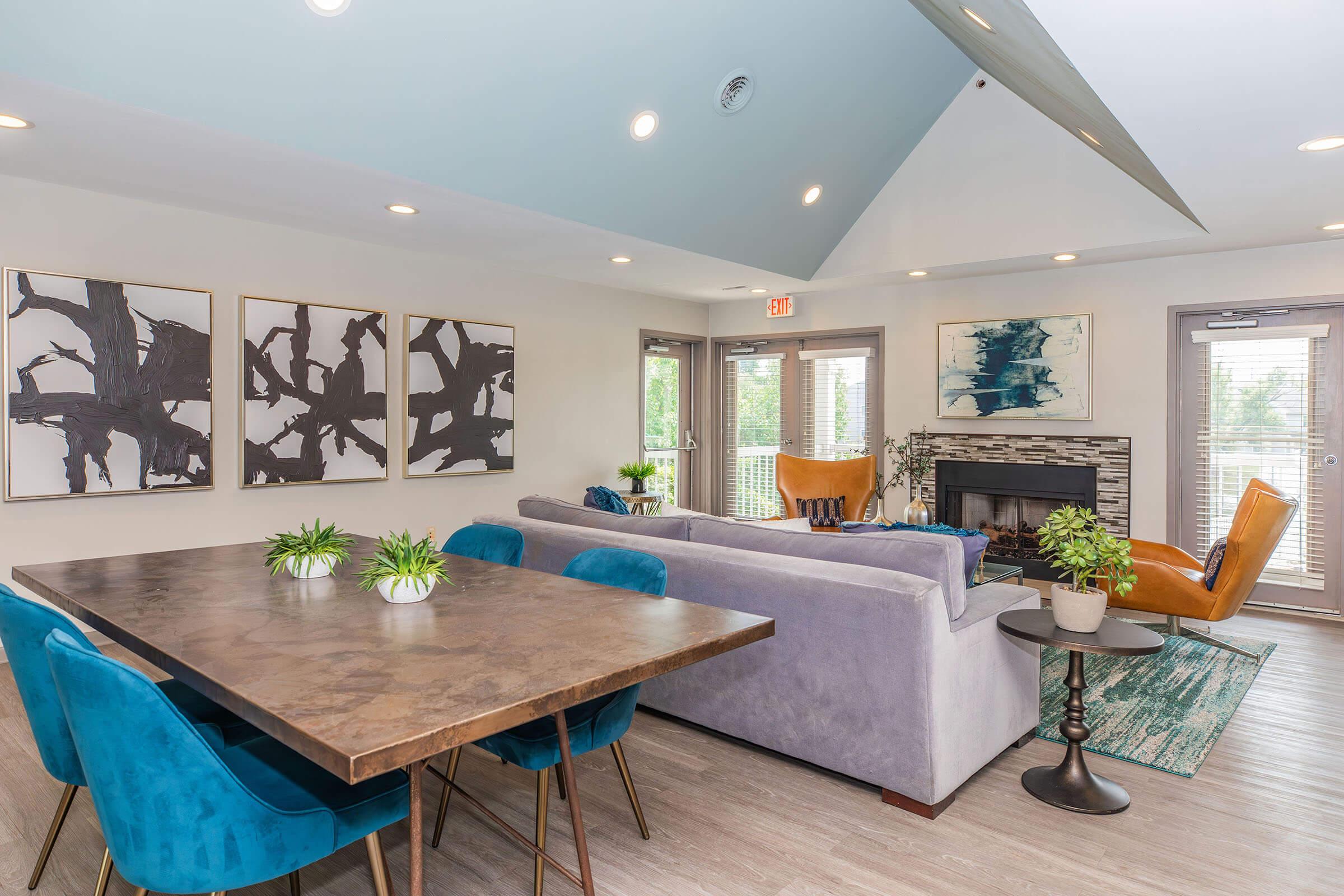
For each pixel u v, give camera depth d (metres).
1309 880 2.13
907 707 2.43
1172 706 3.42
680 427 7.61
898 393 6.42
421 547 2.13
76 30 2.40
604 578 2.44
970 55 4.62
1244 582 3.91
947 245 5.44
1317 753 2.95
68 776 1.85
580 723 2.04
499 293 5.75
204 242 4.23
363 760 1.13
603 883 2.09
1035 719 3.07
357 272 4.90
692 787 2.65
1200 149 2.92
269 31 2.62
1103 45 2.05
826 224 5.57
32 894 2.01
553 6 2.96
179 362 4.14
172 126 2.91
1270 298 4.91
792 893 2.05
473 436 5.56
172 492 4.18
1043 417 5.69
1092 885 2.10
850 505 6.02
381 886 1.63
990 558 6.04
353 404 4.86
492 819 2.04
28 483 3.70
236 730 2.17
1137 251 5.04
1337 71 2.17
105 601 2.05
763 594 2.74
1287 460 4.98
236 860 1.40
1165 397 5.27
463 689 1.40
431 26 2.83
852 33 3.95
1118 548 2.54
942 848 2.28
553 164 3.77
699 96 3.77
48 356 3.74
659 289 6.72
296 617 1.90
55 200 3.74
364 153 3.27
